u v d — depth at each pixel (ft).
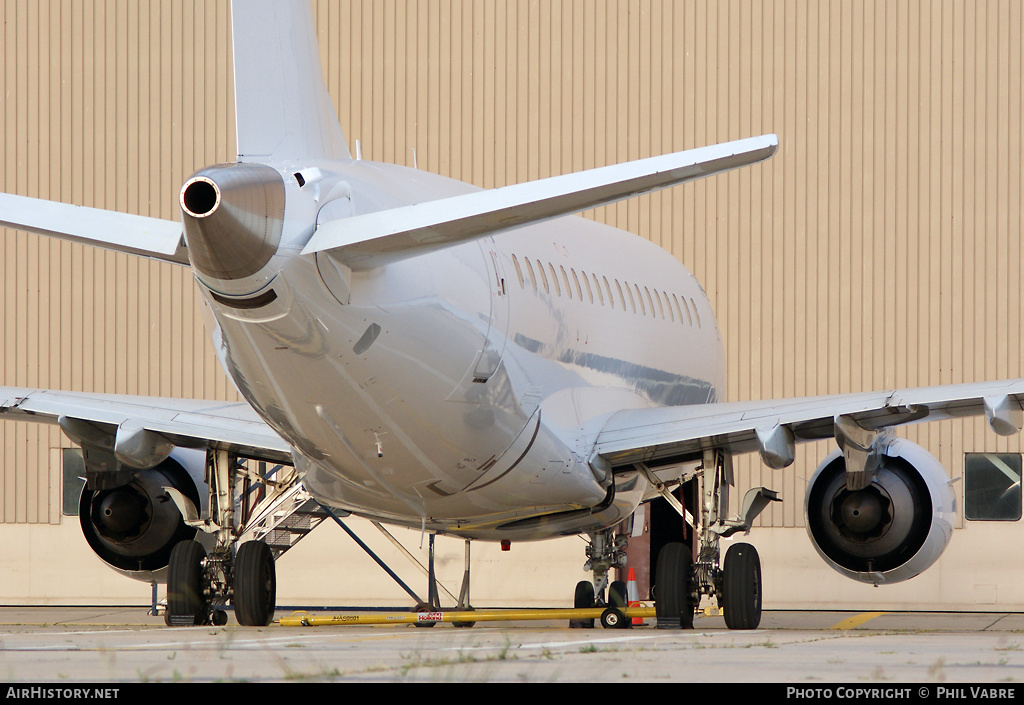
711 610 226.79
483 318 122.52
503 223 94.73
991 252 299.58
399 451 120.26
